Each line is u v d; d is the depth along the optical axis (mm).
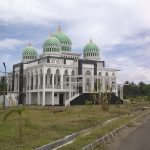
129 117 50375
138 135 28438
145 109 79500
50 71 103000
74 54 121250
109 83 111688
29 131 28016
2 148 19453
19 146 20297
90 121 40188
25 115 46938
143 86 168250
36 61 115312
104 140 24156
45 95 104500
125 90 170625
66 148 19672
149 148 20922
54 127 32094
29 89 111500
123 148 20953
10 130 28516
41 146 20281
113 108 77188
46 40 117500
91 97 94500
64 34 122938
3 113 50125
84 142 21953
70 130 30094
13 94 112500
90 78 107938
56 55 115250
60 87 104188
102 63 123688
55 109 66750
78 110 63781
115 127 33188
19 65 120438
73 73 109562
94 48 125188
